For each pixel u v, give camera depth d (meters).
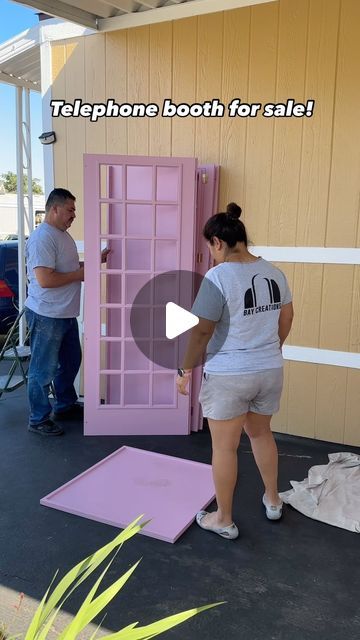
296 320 3.66
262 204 3.68
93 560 1.10
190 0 3.70
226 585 2.20
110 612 2.04
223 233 2.36
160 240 3.76
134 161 3.63
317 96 3.42
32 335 3.73
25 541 2.51
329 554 2.43
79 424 4.03
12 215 19.95
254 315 2.35
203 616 2.03
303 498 2.87
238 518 2.72
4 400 4.56
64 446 3.62
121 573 2.27
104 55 4.09
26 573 2.27
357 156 3.36
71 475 3.20
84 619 0.98
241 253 2.40
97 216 3.66
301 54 3.43
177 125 3.91
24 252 5.73
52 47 4.29
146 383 3.90
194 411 3.90
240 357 2.33
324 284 3.55
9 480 3.13
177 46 3.82
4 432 3.85
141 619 2.00
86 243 3.68
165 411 3.84
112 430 3.84
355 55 3.28
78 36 4.16
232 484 2.48
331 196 3.46
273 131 3.59
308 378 3.68
